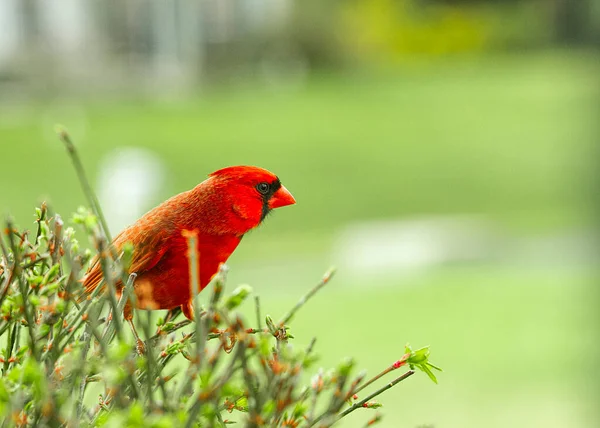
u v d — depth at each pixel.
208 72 34.12
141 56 31.97
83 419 1.78
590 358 8.37
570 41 42.84
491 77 37.16
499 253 14.86
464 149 24.89
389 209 19.17
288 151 24.47
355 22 39.34
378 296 11.75
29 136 23.80
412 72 39.00
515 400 7.34
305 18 37.25
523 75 37.31
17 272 1.67
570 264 13.65
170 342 2.03
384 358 8.55
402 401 7.29
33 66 28.56
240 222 2.70
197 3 33.62
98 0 30.55
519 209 18.66
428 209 19.19
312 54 37.47
